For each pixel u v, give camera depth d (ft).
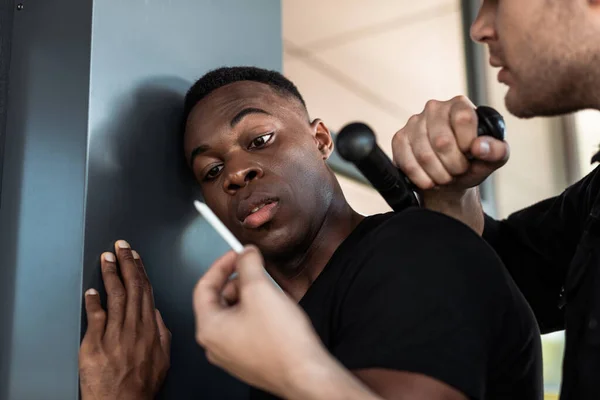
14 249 3.36
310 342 1.97
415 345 2.18
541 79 2.54
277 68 4.80
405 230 2.48
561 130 12.07
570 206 3.64
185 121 3.76
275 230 3.22
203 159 3.49
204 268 3.94
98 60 3.41
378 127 12.94
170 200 3.75
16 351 3.25
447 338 2.19
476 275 2.37
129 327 3.20
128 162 3.50
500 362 2.48
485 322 2.30
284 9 10.04
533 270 3.76
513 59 2.62
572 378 2.60
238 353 2.01
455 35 10.61
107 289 3.22
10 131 3.49
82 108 3.33
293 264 3.29
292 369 1.92
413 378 2.12
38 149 3.40
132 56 3.62
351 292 2.46
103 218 3.32
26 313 3.26
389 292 2.31
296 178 3.29
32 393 3.18
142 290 3.31
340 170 8.34
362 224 3.15
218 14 4.33
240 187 3.32
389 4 10.15
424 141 2.79
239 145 3.39
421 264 2.34
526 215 3.86
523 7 2.53
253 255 2.14
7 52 3.56
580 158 11.96
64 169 3.31
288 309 2.01
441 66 11.00
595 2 2.37
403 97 12.03
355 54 11.10
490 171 2.86
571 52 2.43
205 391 3.88
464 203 3.17
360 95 12.07
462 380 2.13
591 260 2.66
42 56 3.50
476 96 10.27
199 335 2.10
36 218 3.33
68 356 3.14
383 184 2.67
